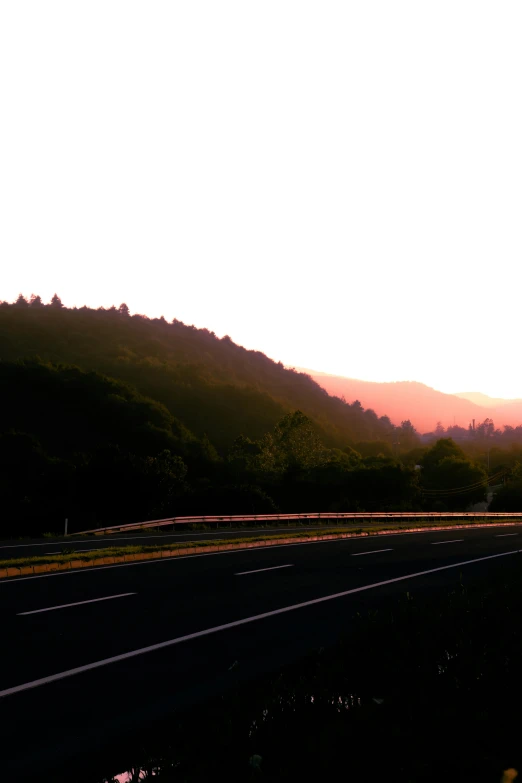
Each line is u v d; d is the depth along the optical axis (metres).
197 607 13.47
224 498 52.03
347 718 6.53
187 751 6.00
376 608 13.75
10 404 120.19
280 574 18.69
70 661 9.26
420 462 133.75
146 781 5.61
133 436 114.81
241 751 5.87
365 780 5.26
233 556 23.17
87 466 55.03
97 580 16.81
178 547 24.05
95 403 124.88
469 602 13.08
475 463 120.06
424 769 5.41
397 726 6.23
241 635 11.14
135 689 8.10
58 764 6.03
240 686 8.07
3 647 9.88
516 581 16.02
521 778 5.30
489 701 6.96
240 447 103.75
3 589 15.19
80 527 44.03
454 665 8.33
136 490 53.47
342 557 23.39
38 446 72.12
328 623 12.21
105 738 6.59
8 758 6.14
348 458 127.12
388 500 84.75
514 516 59.94
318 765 5.45
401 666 8.40
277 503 80.12
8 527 43.50
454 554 25.42
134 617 12.30
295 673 8.59
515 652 9.02
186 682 8.41
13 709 7.35
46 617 12.06
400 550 26.53
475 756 5.65
